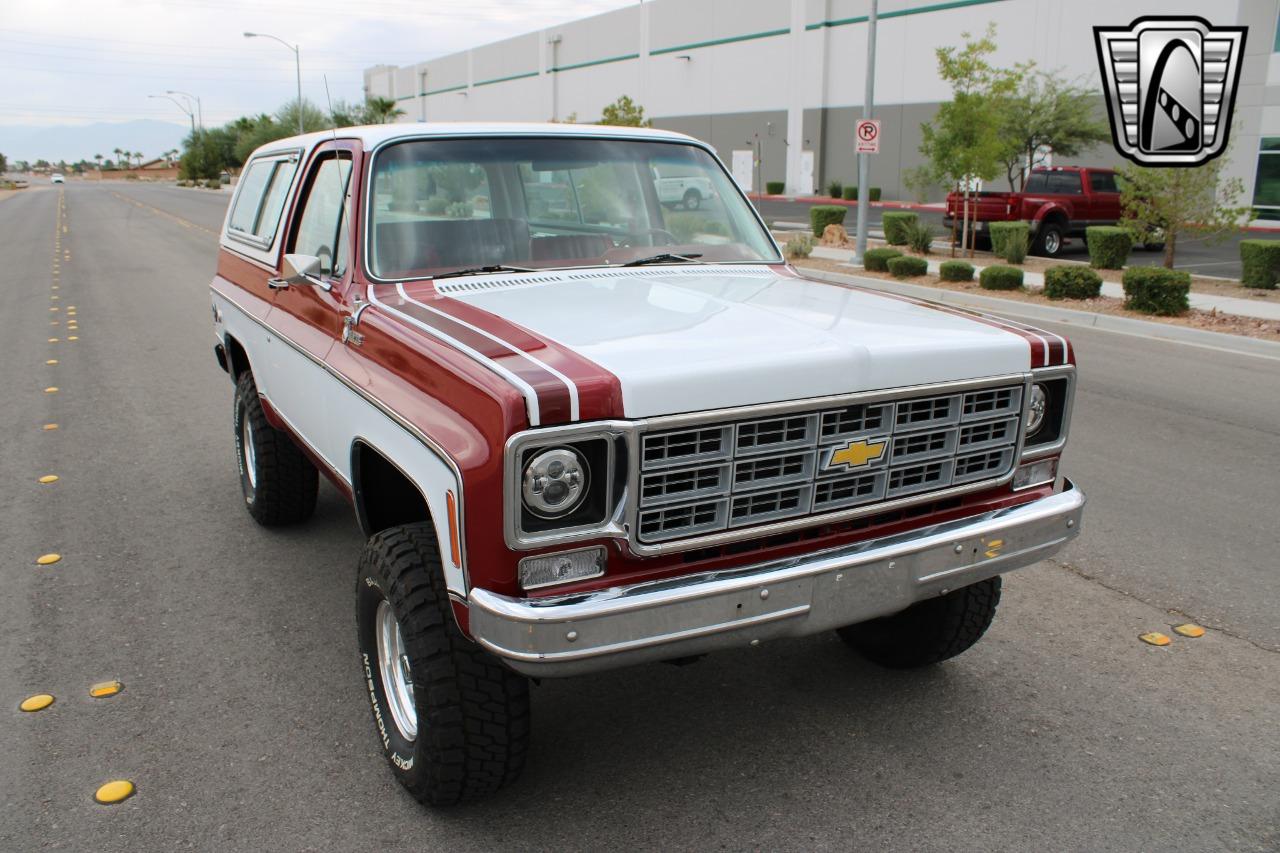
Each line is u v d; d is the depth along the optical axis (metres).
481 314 3.13
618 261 3.96
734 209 4.49
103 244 26.44
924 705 3.77
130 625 4.43
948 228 25.39
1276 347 10.99
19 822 3.09
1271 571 5.00
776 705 3.78
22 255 23.31
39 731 3.60
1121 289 15.88
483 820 3.10
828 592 2.78
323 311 3.86
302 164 4.52
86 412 8.23
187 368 10.03
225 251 5.87
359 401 3.32
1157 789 3.24
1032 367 3.17
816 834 3.03
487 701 2.90
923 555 2.92
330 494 6.18
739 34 49.94
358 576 3.22
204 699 3.82
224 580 4.89
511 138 4.02
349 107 72.81
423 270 3.68
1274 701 3.79
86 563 5.11
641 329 2.96
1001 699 3.82
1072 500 3.22
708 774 3.34
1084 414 8.17
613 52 58.75
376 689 3.30
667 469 2.60
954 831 3.04
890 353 2.87
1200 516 5.77
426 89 82.31
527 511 2.50
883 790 3.24
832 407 2.79
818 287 3.85
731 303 3.36
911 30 41.31
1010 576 4.96
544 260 3.88
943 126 21.09
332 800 3.21
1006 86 20.27
